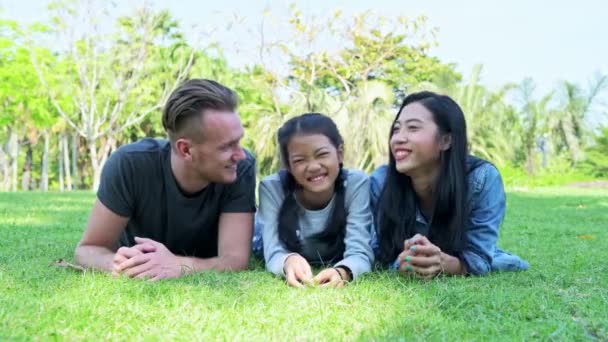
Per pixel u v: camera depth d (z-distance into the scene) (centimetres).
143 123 2558
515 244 388
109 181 263
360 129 1688
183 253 291
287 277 236
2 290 211
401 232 273
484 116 2150
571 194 1249
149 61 1989
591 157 2567
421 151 255
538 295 217
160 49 2244
